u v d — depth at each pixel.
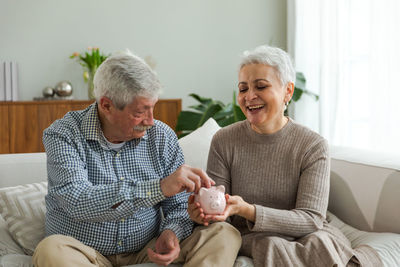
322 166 1.37
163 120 3.34
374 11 2.84
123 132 1.25
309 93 3.39
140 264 1.20
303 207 1.31
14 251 1.42
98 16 3.63
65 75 3.60
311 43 3.53
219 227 1.25
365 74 3.03
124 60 1.20
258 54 1.37
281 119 1.44
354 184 1.57
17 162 1.79
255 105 1.38
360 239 1.45
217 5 3.85
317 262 1.18
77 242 1.13
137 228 1.32
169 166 1.44
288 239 1.31
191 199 1.26
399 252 1.32
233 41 3.89
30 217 1.50
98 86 1.21
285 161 1.42
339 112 3.20
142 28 3.71
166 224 1.36
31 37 3.52
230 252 1.19
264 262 1.17
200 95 3.87
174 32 3.78
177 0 3.77
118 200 1.12
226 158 1.50
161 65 3.77
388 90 2.78
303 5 3.58
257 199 1.44
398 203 1.43
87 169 1.29
